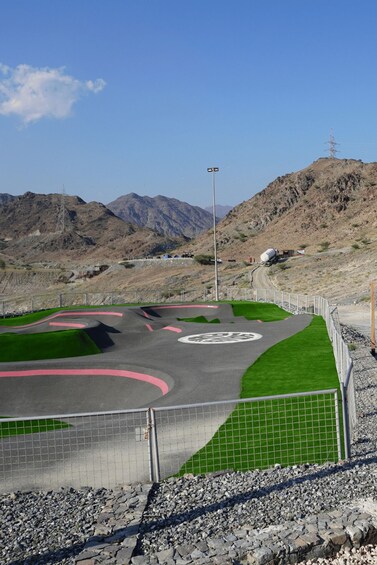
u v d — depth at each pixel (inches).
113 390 1062.4
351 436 581.0
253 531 370.9
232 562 338.6
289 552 348.5
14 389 1085.1
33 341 1376.7
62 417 461.7
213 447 551.2
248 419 633.0
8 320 2206.0
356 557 353.1
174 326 1729.8
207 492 439.8
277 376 919.0
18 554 358.0
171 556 343.9
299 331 1462.8
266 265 5634.8
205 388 877.8
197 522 390.6
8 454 563.5
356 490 432.5
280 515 397.1
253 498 426.3
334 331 1067.9
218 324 1716.3
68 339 1389.0
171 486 456.1
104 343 1477.6
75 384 1091.9
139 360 1181.7
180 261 7460.6
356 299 2763.3
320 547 354.9
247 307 2217.0
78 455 547.8
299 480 458.3
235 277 5123.0
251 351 1197.1
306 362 1022.4
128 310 1983.3
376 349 1306.6
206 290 4549.7
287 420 617.9
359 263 4264.3
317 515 389.7
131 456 537.6
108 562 338.3
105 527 381.7
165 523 390.6
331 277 4028.1
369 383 939.3
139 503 419.2
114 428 643.5
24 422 786.8
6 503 438.0
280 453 528.7
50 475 499.5
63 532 383.6
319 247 6845.5
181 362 1131.9
